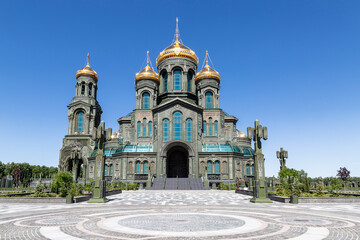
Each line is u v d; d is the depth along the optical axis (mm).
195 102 76688
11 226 13141
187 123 65062
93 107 81250
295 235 11094
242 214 17344
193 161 62719
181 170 70438
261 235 11039
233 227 12734
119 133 75875
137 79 76562
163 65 76938
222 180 61750
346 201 26406
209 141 69625
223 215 16812
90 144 76938
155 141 65125
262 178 26578
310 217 16125
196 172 62281
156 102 75438
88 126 79062
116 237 10664
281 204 24594
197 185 55125
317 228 12617
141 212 18375
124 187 52438
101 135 27141
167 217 15930
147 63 81375
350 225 13438
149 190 50000
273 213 17922
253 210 19609
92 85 84062
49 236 10906
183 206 22406
